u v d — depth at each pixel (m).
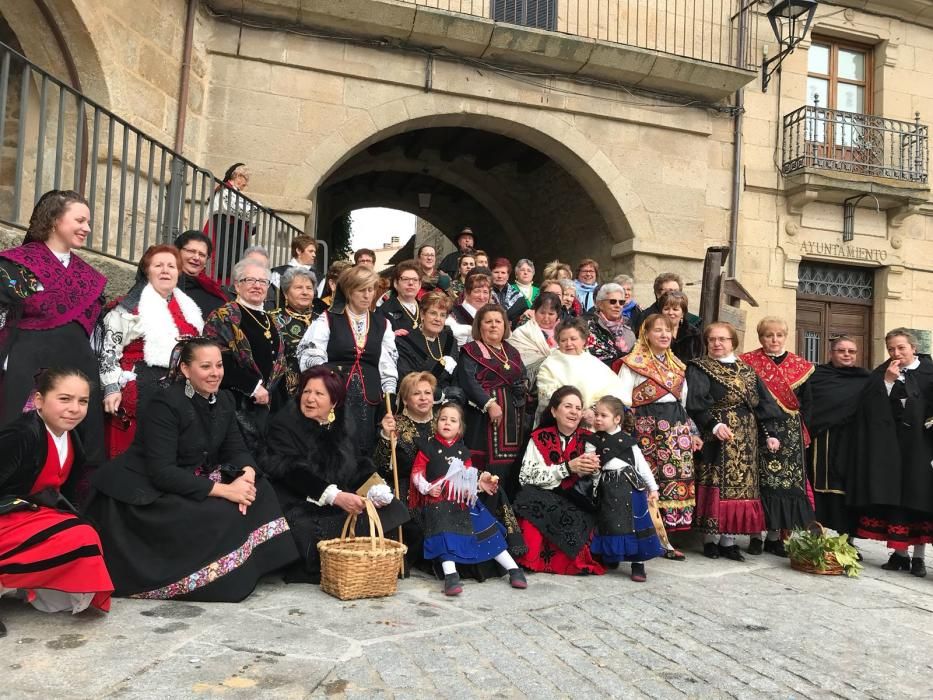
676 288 6.37
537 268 13.76
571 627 3.37
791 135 10.85
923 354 5.30
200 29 8.23
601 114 9.94
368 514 3.87
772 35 10.88
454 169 13.89
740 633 3.43
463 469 4.11
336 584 3.60
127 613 3.15
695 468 5.30
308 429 4.04
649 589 4.19
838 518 5.48
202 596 3.38
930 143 11.63
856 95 11.66
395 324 5.27
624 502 4.43
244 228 6.52
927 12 11.49
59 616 3.05
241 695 2.39
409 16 8.70
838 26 11.24
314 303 5.70
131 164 6.95
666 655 3.06
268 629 3.06
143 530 3.43
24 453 2.92
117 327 3.80
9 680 2.39
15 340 3.35
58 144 4.35
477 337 4.97
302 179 8.66
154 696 2.34
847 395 5.46
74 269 3.60
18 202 4.11
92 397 3.58
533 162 12.92
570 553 4.41
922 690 2.85
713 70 9.95
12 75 6.64
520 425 4.90
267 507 3.69
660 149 10.28
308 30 8.69
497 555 4.15
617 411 4.60
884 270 11.47
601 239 11.29
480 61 9.38
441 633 3.16
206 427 3.62
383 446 4.46
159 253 3.94
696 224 10.40
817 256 11.05
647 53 9.62
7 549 2.82
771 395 5.36
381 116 9.01
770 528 5.25
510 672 2.76
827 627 3.62
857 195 10.94
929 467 4.90
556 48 9.37
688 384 5.25
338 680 2.58
